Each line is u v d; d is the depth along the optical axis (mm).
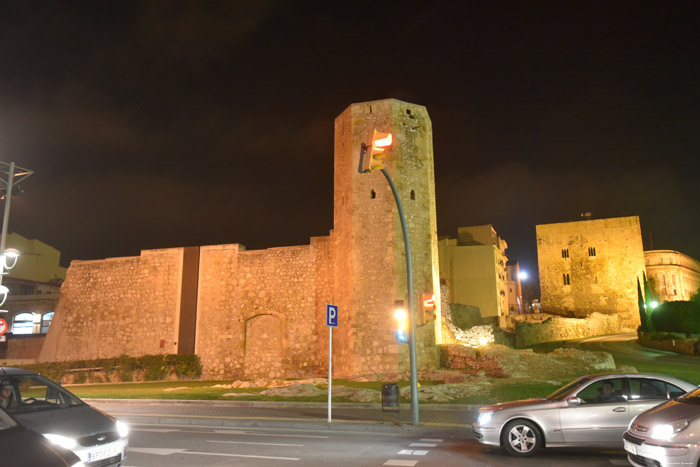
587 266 74250
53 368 35062
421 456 10078
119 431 8219
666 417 7773
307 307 32781
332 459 9766
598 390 10172
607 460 9570
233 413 16688
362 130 30031
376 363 27172
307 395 20438
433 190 31297
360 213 29125
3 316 43000
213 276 35031
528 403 10328
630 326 70812
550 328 56812
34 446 4918
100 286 37312
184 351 34219
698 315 48469
